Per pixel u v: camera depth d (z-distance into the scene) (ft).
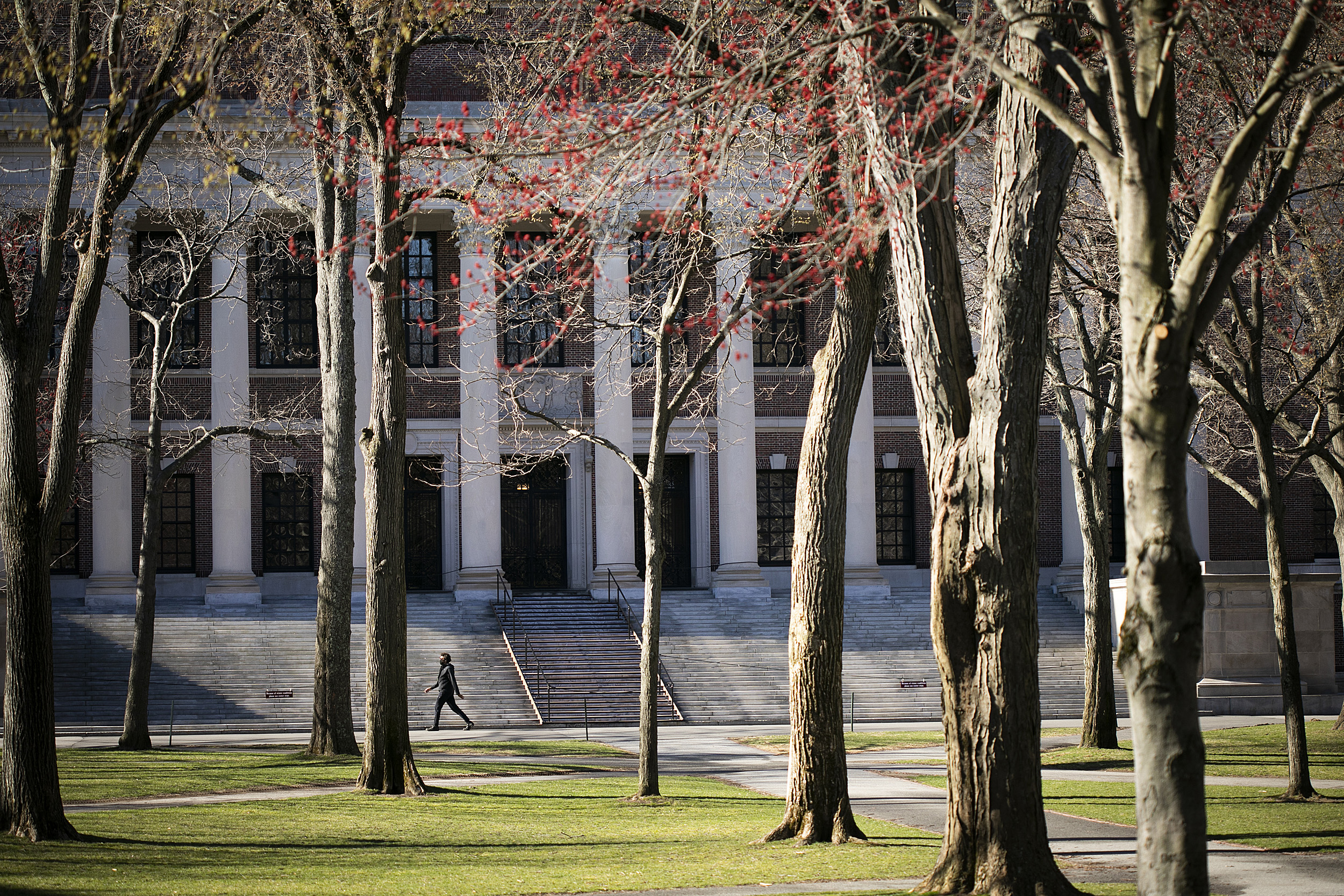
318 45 62.64
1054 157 35.19
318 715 86.69
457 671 131.34
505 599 153.17
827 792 48.83
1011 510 34.68
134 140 52.08
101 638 132.77
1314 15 29.27
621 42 58.44
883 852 45.73
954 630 35.27
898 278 37.47
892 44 37.99
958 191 85.66
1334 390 73.05
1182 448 27.43
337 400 89.20
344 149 77.51
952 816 35.32
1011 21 30.50
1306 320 80.33
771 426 167.12
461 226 61.21
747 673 135.54
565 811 59.62
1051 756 85.61
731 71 40.73
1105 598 89.51
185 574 157.07
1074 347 107.65
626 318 101.45
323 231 90.84
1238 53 54.80
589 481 165.37
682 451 166.30
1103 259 76.02
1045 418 167.43
